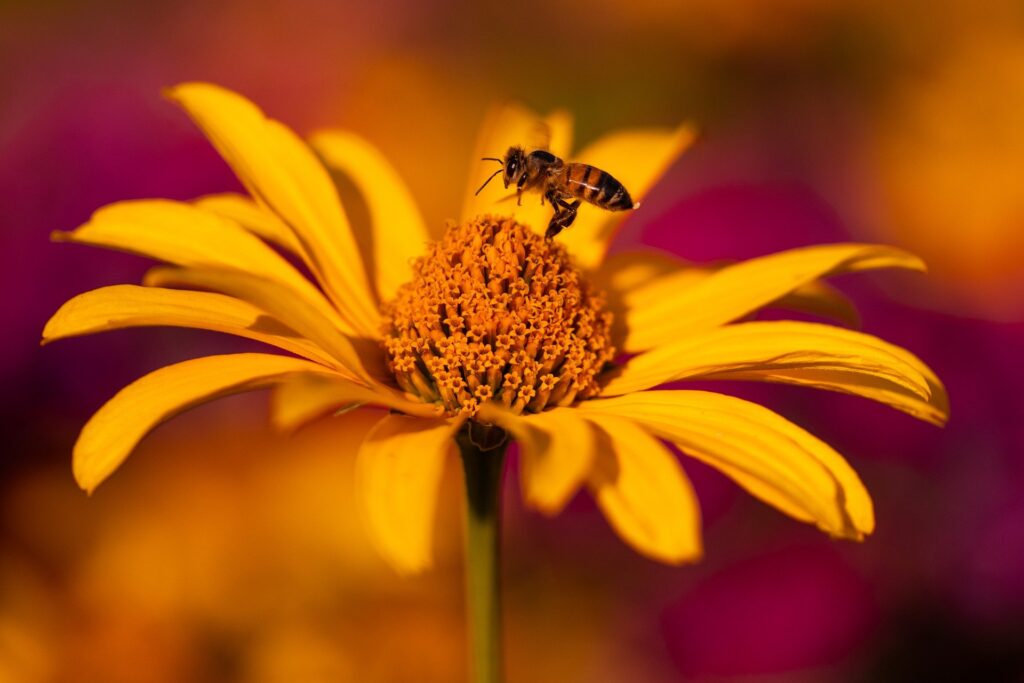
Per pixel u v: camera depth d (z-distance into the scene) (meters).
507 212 0.25
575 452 0.20
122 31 0.41
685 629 0.26
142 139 0.27
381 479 0.21
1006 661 0.26
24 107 0.38
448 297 0.23
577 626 0.27
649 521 0.20
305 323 0.22
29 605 0.26
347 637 0.26
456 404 0.22
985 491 0.26
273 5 0.41
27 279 0.26
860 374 0.22
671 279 0.24
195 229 0.23
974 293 0.30
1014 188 0.30
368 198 0.24
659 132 0.25
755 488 0.21
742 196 0.27
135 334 0.27
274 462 0.27
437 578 0.27
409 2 0.41
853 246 0.23
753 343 0.23
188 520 0.27
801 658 0.26
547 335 0.23
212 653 0.26
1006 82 0.32
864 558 0.26
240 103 0.24
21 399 0.27
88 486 0.21
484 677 0.22
